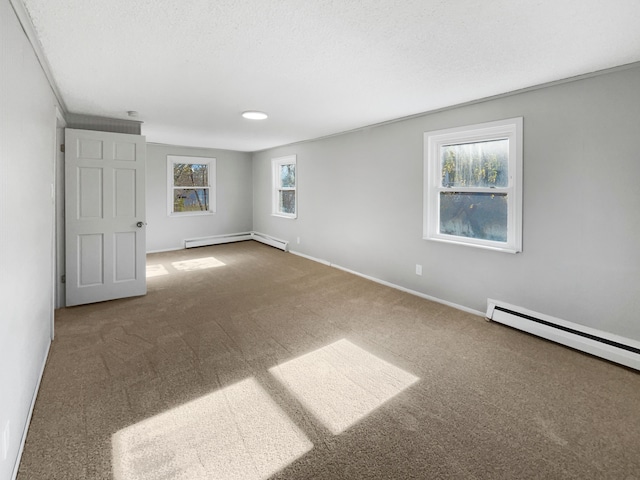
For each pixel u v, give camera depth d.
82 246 3.61
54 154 2.79
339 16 1.71
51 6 1.59
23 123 1.64
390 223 4.25
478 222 3.38
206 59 2.24
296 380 2.21
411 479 1.45
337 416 1.86
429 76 2.55
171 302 3.71
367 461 1.55
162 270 5.11
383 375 2.27
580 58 2.21
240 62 2.29
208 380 2.20
